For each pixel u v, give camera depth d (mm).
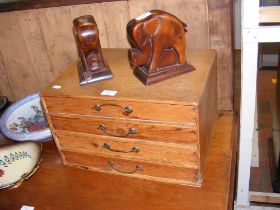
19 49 1268
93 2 1073
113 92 805
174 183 875
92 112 838
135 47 827
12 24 1210
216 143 997
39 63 1281
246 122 834
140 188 880
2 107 1319
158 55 808
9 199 917
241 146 881
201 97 751
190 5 989
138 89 806
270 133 1510
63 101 853
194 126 748
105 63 918
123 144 862
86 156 950
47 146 1111
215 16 984
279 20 697
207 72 846
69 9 1114
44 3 1120
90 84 867
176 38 807
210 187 849
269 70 2002
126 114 799
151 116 776
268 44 1912
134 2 1040
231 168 915
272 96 1755
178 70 841
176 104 731
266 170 1331
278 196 1004
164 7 1020
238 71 1665
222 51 1035
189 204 812
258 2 676
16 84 1375
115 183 912
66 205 867
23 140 1095
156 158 846
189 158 809
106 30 1122
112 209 832
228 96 1110
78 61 1041
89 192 896
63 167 1005
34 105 1270
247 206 1006
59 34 1182
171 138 792
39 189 935
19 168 1007
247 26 708
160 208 814
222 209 786
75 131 904
